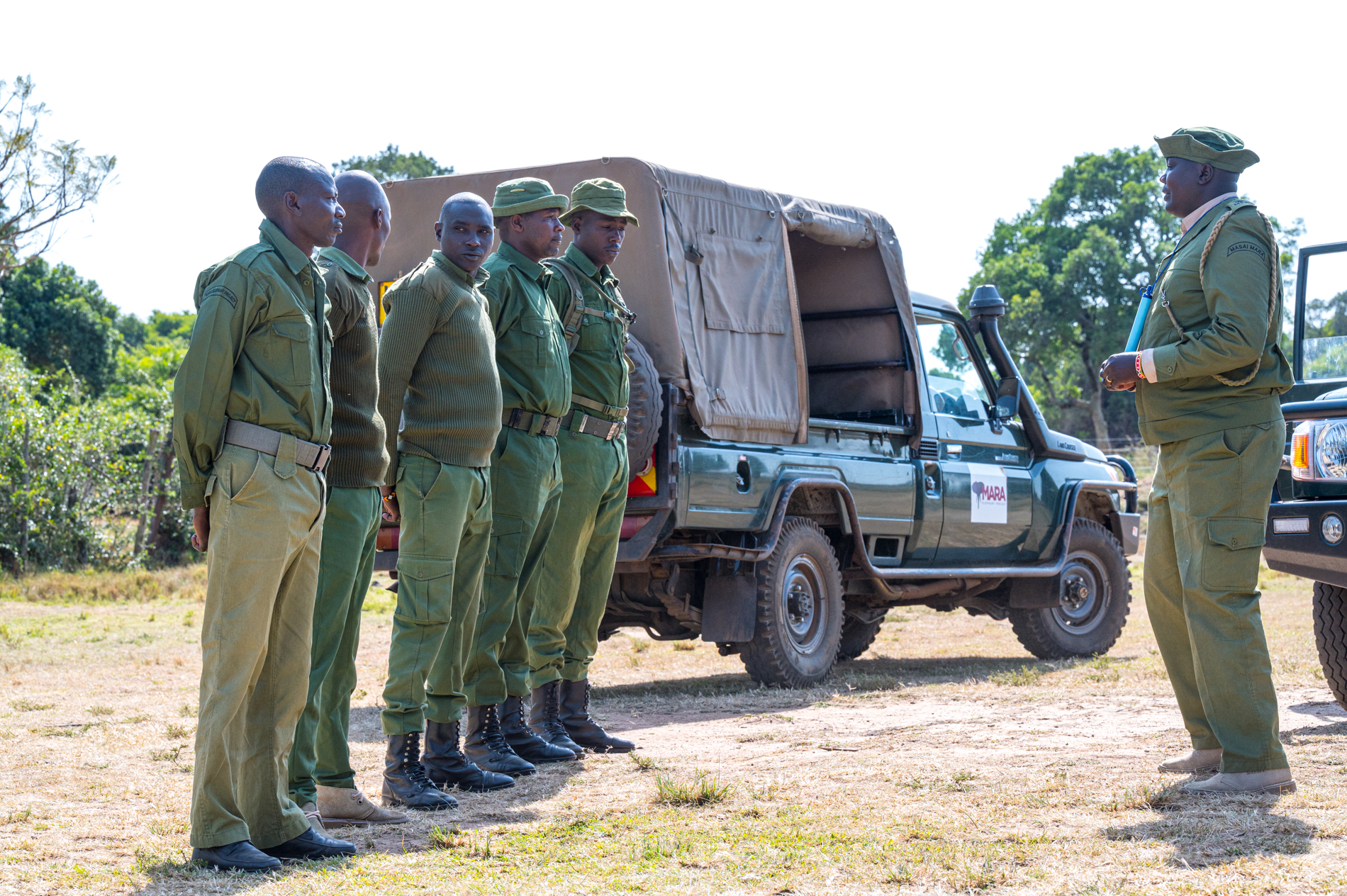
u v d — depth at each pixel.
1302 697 6.59
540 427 5.26
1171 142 4.50
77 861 3.73
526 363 5.21
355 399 4.17
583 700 5.74
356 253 4.32
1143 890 3.14
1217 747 4.56
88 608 15.54
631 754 5.45
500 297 5.18
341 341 4.12
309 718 4.07
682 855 3.64
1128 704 6.46
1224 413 4.25
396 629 4.63
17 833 4.14
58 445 21.27
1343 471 5.66
